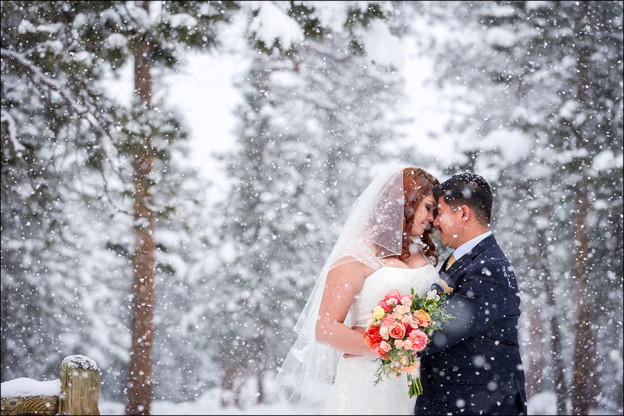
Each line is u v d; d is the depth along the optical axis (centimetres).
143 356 1188
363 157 1728
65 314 1349
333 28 1034
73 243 1341
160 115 1032
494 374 334
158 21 996
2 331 1318
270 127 1716
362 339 338
